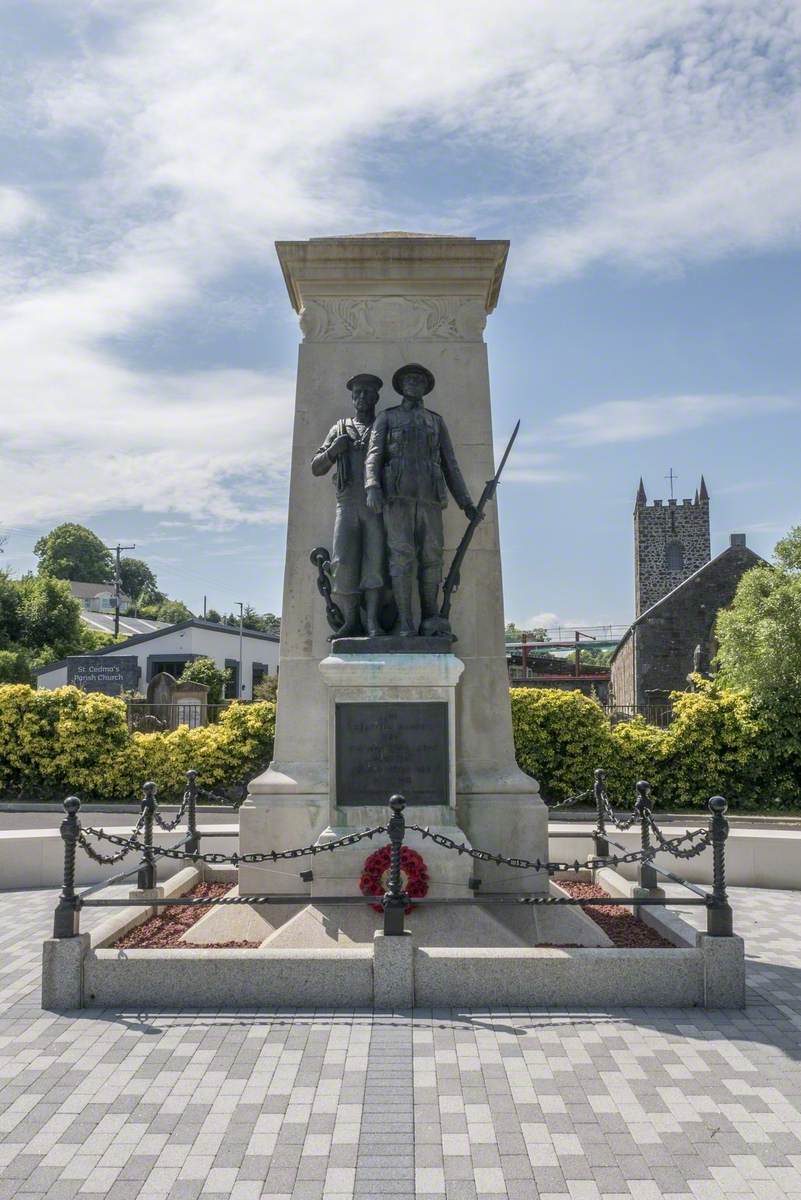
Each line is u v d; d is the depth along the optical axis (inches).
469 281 365.4
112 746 562.6
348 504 335.9
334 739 316.2
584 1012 248.5
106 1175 171.0
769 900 412.2
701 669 1779.0
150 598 4141.2
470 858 307.3
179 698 1168.2
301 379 364.8
